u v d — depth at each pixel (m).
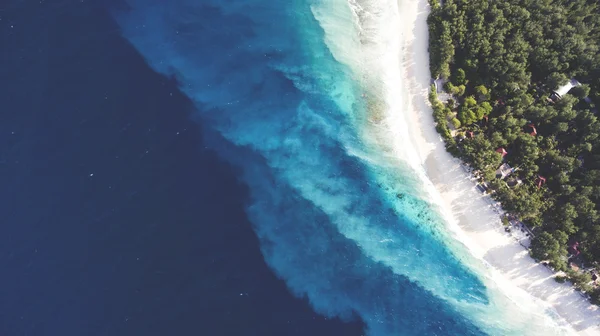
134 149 66.94
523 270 65.12
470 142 67.38
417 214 67.88
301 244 65.12
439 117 68.94
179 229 63.34
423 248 66.31
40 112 68.06
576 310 63.22
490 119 69.38
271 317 59.84
